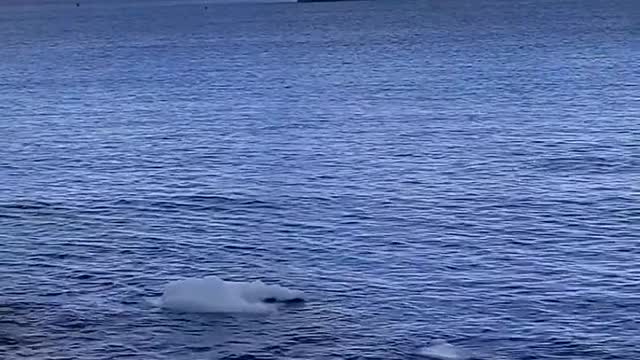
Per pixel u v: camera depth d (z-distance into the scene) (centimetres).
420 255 4994
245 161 7506
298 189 6494
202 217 5809
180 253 5081
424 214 5791
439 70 14438
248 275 4734
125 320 4141
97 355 3816
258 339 3938
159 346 3888
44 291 4512
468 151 7650
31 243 5294
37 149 8194
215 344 3900
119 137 8775
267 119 9669
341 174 6950
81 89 13088
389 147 7925
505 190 6344
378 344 3894
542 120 9075
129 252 5109
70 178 7000
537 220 5609
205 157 7706
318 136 8550
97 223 5709
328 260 4941
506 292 4438
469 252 5028
